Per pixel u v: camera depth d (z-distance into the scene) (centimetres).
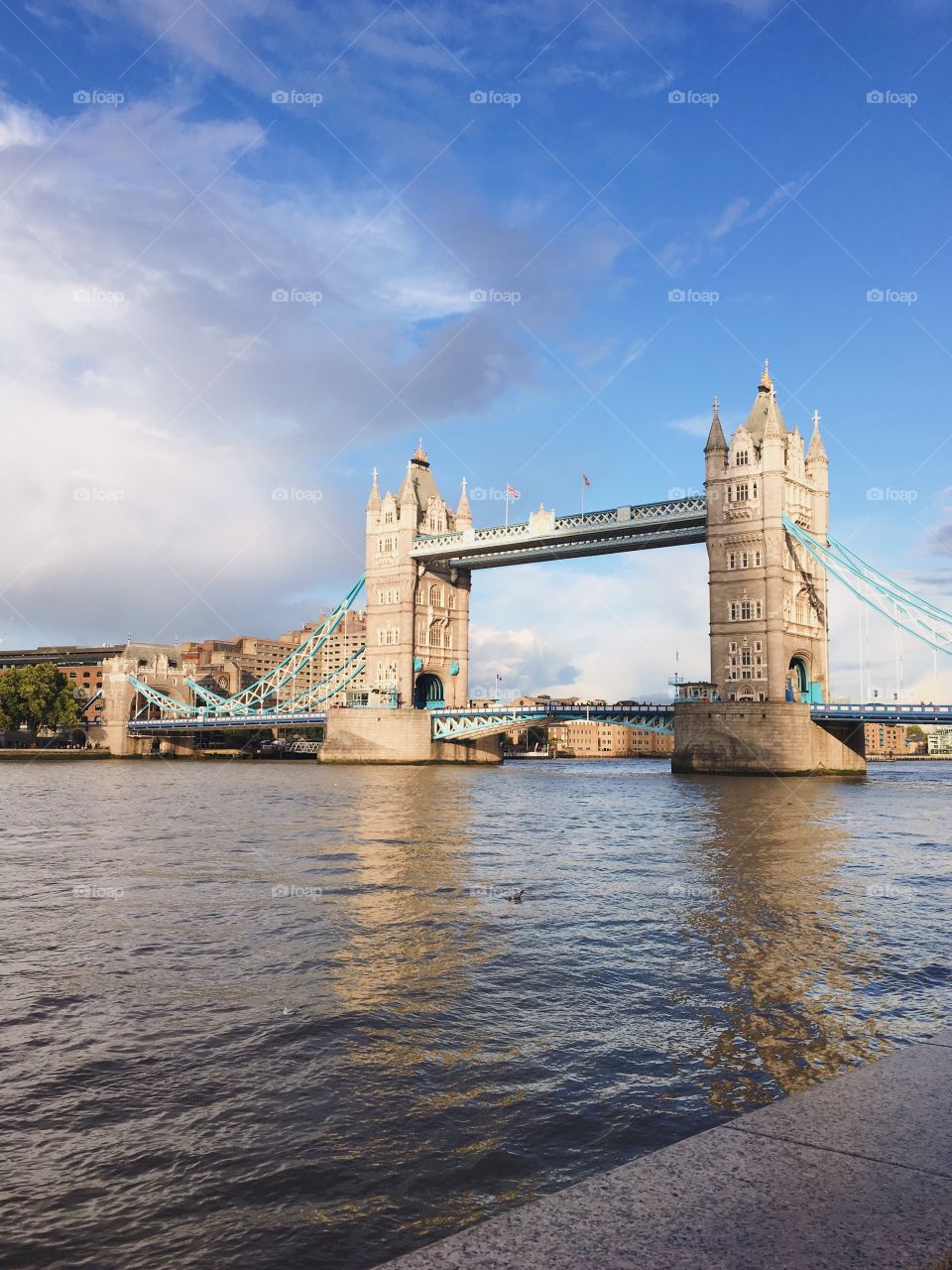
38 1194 1096
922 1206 556
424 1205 1064
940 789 9944
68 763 17962
